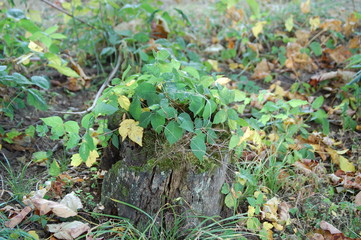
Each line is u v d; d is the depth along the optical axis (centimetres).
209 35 242
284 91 197
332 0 259
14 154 160
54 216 132
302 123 166
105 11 216
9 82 157
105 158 142
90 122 128
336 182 151
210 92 130
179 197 124
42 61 210
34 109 183
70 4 214
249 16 251
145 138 129
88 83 202
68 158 159
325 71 212
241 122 131
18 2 258
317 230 132
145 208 126
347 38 226
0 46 177
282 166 147
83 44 211
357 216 138
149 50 202
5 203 132
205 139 130
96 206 135
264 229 128
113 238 122
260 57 224
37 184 145
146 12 222
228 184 132
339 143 168
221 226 126
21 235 121
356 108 184
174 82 126
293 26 237
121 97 127
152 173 123
